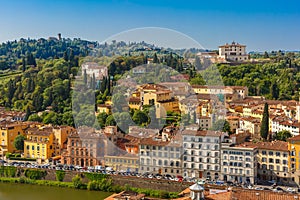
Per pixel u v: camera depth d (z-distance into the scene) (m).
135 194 161.62
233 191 142.38
